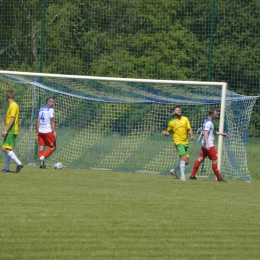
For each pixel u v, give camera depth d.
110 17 87.44
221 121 56.16
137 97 72.50
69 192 40.06
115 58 85.00
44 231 27.34
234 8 85.69
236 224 31.00
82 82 80.12
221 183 51.69
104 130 75.44
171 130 53.12
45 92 69.25
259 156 74.19
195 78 82.62
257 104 82.94
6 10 84.25
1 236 26.02
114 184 46.53
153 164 65.19
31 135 65.06
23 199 35.94
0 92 70.38
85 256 23.47
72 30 84.12
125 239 26.59
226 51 82.94
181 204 36.84
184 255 24.33
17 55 83.75
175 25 85.81
